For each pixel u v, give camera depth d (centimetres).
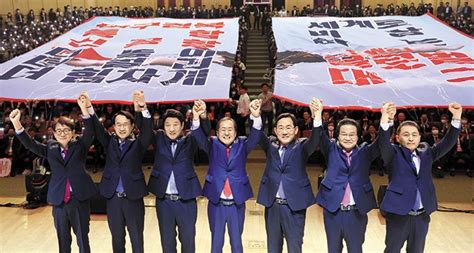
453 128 527
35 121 1201
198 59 1091
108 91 938
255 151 1295
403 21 1311
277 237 564
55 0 2642
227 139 558
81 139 572
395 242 544
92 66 1062
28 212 860
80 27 1366
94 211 825
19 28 2172
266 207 561
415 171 530
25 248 705
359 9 2334
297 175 547
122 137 568
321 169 1148
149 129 559
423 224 537
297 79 955
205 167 1166
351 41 1175
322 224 793
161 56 1114
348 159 539
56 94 927
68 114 1192
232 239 566
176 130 559
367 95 891
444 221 805
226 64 1059
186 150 565
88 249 588
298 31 1252
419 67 987
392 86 912
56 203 561
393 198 533
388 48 1116
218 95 930
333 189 538
